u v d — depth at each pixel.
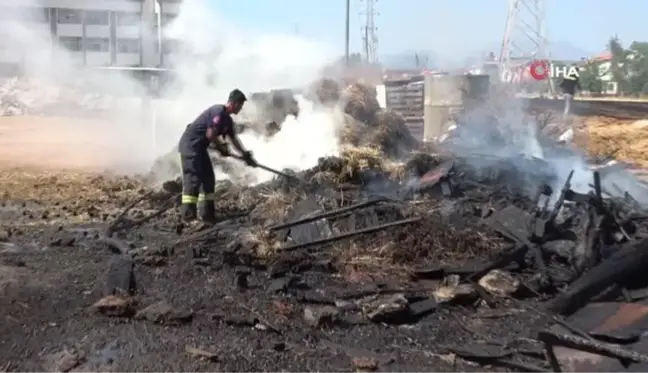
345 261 6.93
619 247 6.92
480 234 7.34
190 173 8.65
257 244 7.16
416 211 7.84
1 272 6.49
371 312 5.75
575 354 4.81
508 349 5.11
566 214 7.86
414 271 6.64
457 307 6.09
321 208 8.28
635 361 4.25
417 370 4.89
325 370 4.84
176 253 7.10
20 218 9.02
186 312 5.61
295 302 6.04
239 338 5.31
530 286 6.36
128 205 9.85
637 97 44.59
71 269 6.68
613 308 5.36
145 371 4.70
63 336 5.20
